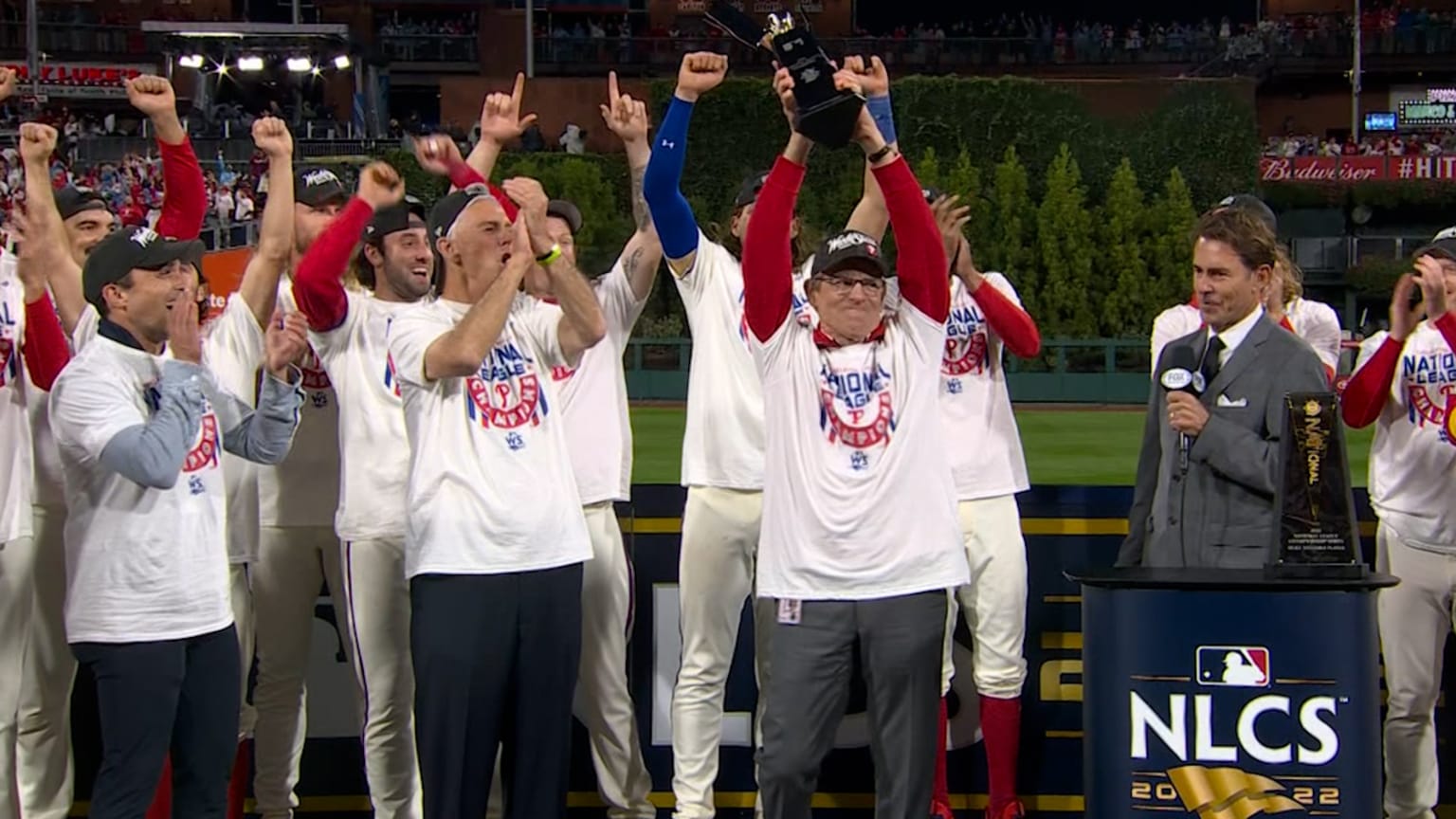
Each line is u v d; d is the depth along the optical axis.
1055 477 11.30
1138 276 20.31
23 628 4.27
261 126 4.29
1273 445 3.86
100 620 3.66
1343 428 3.84
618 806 4.50
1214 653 3.53
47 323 4.12
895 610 3.77
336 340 4.30
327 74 36.75
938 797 4.64
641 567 4.71
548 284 4.31
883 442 3.81
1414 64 39.47
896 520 3.79
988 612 4.53
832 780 4.71
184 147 4.75
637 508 4.71
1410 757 4.46
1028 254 20.64
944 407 4.61
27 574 4.27
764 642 4.50
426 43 40.59
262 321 4.27
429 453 3.80
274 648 4.50
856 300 3.83
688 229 4.34
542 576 3.80
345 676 4.76
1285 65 40.00
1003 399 4.70
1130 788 3.57
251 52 33.06
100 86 38.31
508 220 4.00
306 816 4.76
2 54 38.47
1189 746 3.54
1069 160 21.02
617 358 4.55
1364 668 3.51
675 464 11.59
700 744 4.43
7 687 4.22
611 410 4.49
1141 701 3.56
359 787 4.76
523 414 3.87
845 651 3.81
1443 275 4.22
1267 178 28.98
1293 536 3.66
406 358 3.80
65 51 38.81
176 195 4.76
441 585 3.76
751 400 4.40
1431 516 4.32
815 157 21.41
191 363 3.68
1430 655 4.40
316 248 4.12
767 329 3.85
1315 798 3.51
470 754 3.78
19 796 4.38
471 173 3.99
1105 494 4.73
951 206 4.49
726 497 4.39
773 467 3.88
